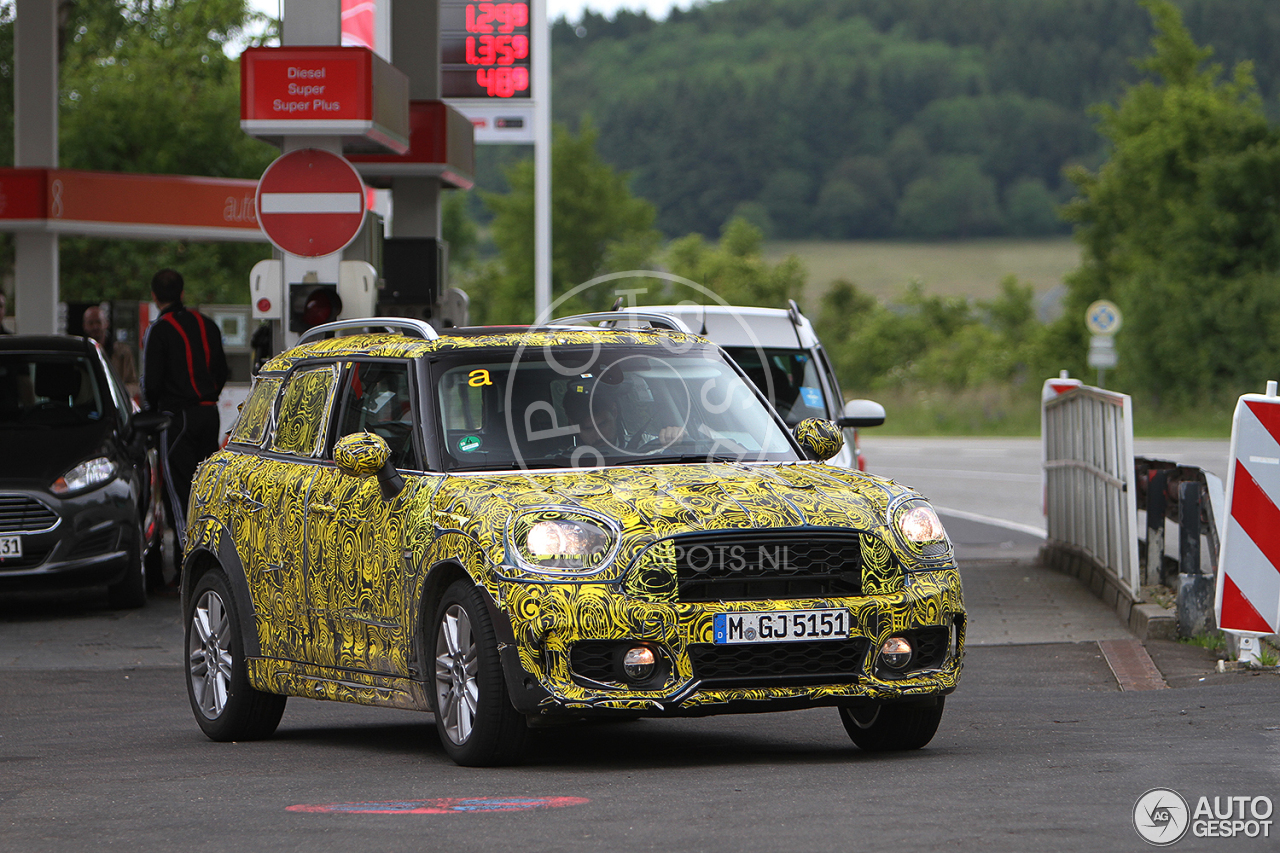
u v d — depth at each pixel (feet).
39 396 168.66
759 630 78.38
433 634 84.69
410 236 223.71
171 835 68.64
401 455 90.38
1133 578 146.61
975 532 250.16
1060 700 108.58
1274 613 114.52
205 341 176.76
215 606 102.32
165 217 261.44
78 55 554.46
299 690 94.89
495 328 97.30
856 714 88.43
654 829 65.92
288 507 95.81
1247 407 113.80
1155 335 576.20
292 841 66.39
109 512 160.97
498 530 80.23
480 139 299.58
